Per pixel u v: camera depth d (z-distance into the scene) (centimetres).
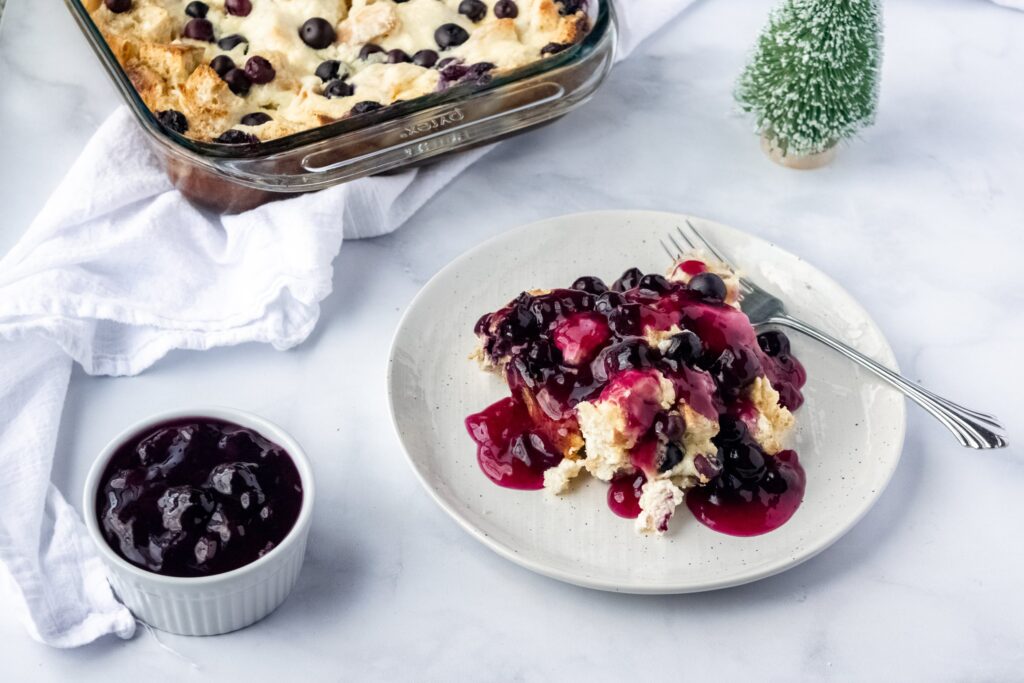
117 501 90
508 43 112
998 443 97
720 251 107
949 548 96
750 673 92
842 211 112
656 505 94
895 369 101
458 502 96
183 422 93
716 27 124
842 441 98
